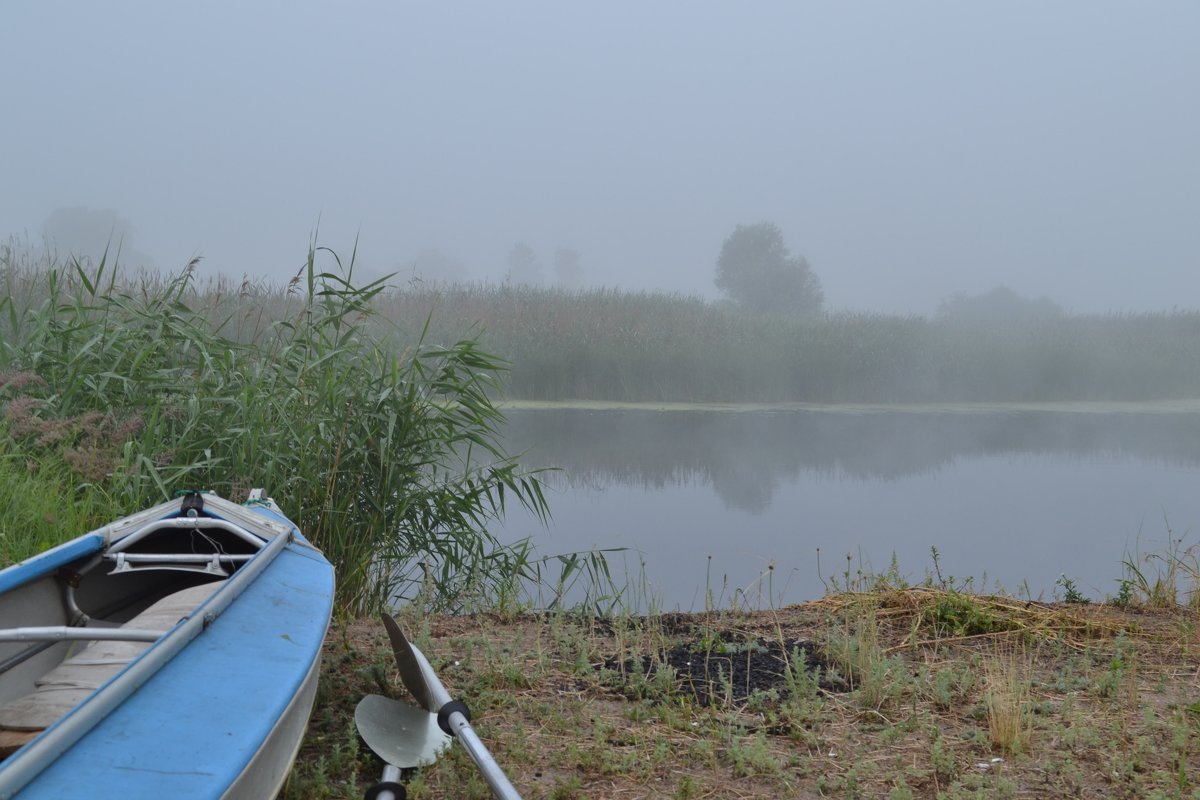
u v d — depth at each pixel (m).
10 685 3.48
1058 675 4.95
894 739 4.09
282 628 3.34
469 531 7.09
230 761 2.42
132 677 2.57
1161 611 6.41
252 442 6.12
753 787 3.67
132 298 7.21
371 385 6.84
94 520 5.70
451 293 23.05
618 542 8.84
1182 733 3.99
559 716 4.20
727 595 7.11
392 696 4.35
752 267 77.06
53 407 6.69
